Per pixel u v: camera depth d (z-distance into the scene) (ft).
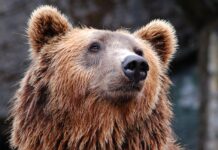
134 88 33.37
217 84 72.54
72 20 69.51
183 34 78.89
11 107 38.24
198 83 77.41
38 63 36.24
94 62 35.22
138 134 35.22
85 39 36.17
